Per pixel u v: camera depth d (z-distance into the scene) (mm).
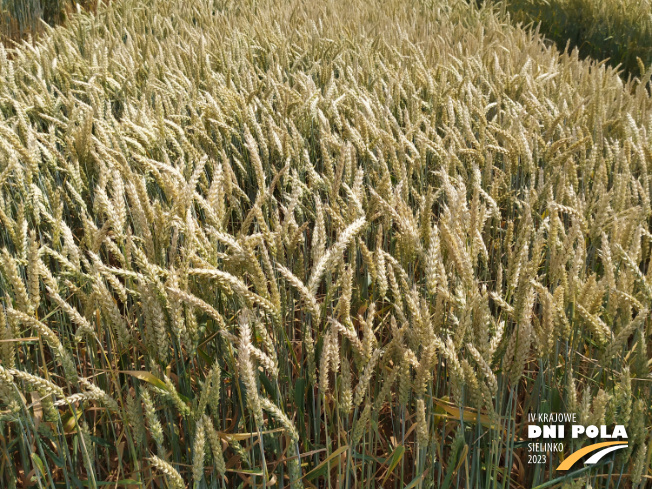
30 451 2043
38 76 5539
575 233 2344
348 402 1916
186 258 2059
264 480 1848
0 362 1891
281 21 9016
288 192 3791
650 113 4586
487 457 2332
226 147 4266
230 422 2598
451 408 2141
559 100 4996
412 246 2520
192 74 5977
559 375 2521
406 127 4188
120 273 2031
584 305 2186
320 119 4043
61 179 3871
